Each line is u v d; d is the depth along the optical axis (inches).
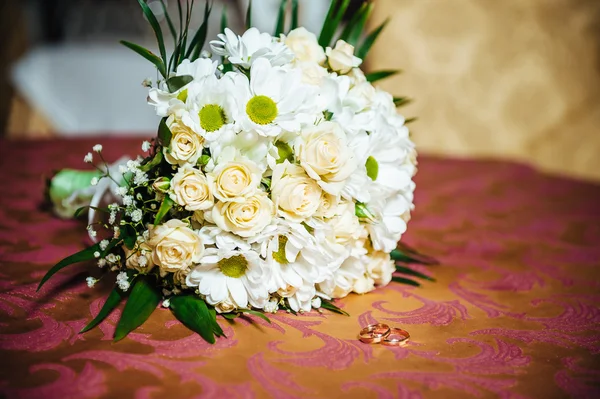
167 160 21.1
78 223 32.1
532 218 37.9
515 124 73.6
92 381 18.4
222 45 22.8
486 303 25.0
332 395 18.1
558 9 70.5
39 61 72.4
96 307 22.9
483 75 73.4
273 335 21.3
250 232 20.6
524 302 25.3
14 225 31.5
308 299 22.2
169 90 21.4
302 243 21.0
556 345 21.5
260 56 21.8
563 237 34.5
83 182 30.6
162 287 22.7
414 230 34.8
